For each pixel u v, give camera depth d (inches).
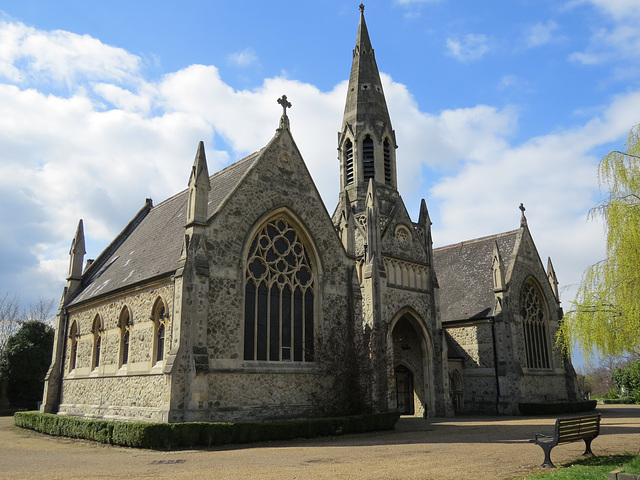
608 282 732.7
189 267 1045.8
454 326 2063.2
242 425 940.6
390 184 2039.9
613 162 758.5
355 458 736.3
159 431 876.6
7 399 2308.1
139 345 1174.3
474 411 1940.2
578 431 696.4
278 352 1181.7
